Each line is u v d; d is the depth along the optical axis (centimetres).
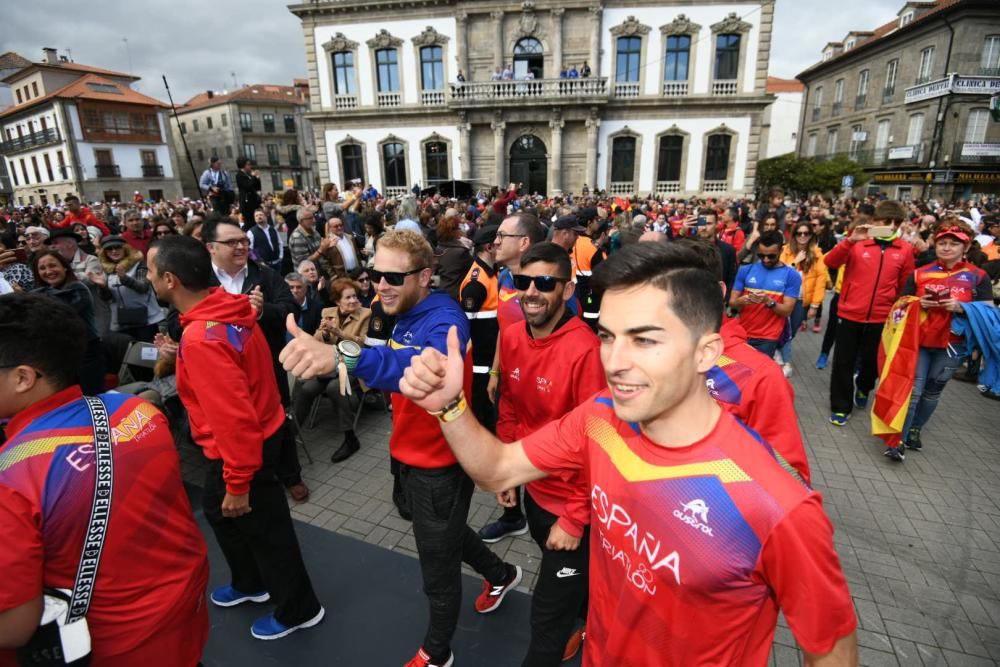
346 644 246
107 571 135
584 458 132
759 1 2153
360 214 996
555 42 2273
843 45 3612
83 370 379
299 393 439
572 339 215
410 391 128
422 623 259
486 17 2288
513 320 297
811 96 3919
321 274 596
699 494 102
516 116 2341
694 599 105
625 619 119
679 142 2352
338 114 2455
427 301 210
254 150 5069
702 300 98
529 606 269
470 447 135
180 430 432
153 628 145
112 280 464
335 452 427
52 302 138
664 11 2206
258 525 226
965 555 306
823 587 92
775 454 105
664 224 1173
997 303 554
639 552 113
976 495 364
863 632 253
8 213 1745
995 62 2638
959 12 2584
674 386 100
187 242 212
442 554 209
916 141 2900
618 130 2344
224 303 210
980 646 245
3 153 4259
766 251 427
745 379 183
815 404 523
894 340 402
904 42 2969
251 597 271
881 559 303
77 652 130
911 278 423
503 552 314
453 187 2117
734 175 2325
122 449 140
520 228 333
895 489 373
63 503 125
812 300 601
